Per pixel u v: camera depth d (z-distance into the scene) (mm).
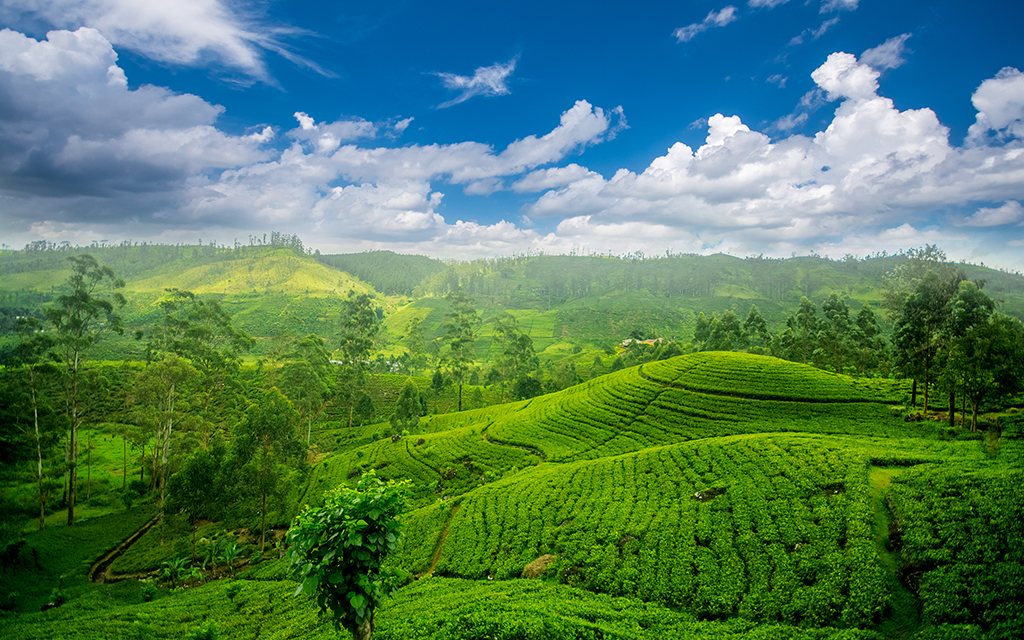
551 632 20625
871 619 21844
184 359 83312
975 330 49781
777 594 24578
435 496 58906
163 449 67938
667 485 40188
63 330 58844
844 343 108000
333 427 104375
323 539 15023
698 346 146625
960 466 31312
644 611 25000
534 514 40625
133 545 51812
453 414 104562
